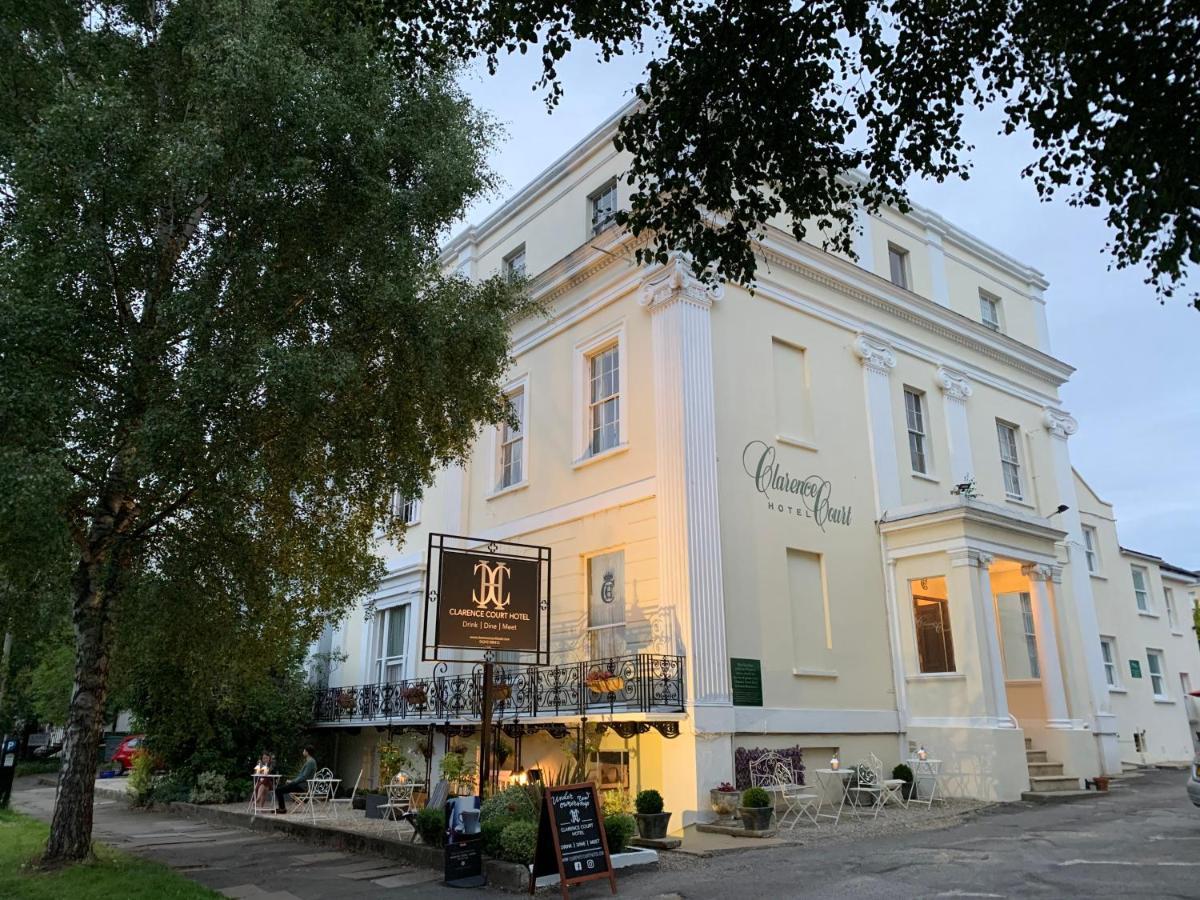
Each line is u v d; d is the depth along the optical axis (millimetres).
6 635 11836
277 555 11500
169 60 10703
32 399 8289
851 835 10930
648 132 8430
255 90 9570
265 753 16766
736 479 14102
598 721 12922
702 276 8594
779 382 15492
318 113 9891
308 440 10266
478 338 12086
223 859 11273
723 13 7715
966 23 7629
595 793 8602
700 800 11977
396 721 16859
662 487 13633
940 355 18938
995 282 21453
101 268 9461
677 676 12594
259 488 10797
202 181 9445
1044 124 6949
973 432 19109
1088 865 8367
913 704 15102
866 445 16531
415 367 11133
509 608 11812
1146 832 10234
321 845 12422
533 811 9812
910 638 15352
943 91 7887
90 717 10219
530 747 15156
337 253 10641
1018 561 15953
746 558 13828
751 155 8203
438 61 8289
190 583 10742
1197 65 6336
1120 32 6551
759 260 15664
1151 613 22953
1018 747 14227
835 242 8727
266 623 11820
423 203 11281
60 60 10383
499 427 18141
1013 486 19984
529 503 16641
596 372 16047
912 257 19281
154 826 15375
